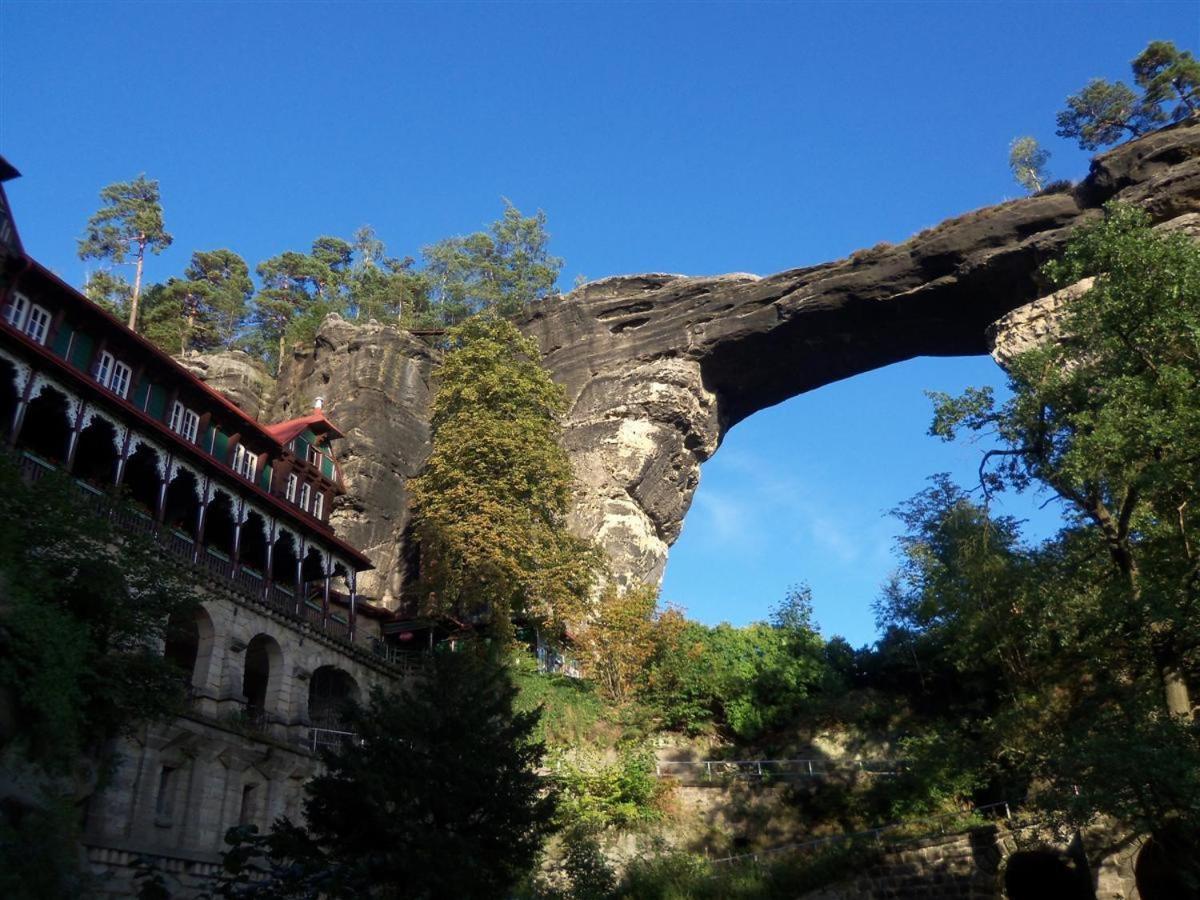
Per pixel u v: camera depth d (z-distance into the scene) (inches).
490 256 2967.5
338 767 835.4
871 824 1337.4
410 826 765.9
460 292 2851.9
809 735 1556.3
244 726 1196.5
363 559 1625.2
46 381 1154.7
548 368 2400.3
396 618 1736.0
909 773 1330.0
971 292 2021.4
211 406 1462.8
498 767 851.4
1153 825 796.6
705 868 1205.7
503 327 2011.6
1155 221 1760.6
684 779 1441.9
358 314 2974.9
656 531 2315.5
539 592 1673.2
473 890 763.4
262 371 2458.2
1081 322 962.7
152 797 1032.8
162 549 1103.6
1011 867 1066.7
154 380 1380.4
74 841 749.3
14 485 930.1
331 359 2257.6
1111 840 975.0
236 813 1142.3
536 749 898.7
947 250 1989.4
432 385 2257.6
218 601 1246.3
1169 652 876.0
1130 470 880.9
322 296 3208.7
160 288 2915.8
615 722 1537.9
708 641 1715.1
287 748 1245.7
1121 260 918.4
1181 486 887.1
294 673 1349.7
